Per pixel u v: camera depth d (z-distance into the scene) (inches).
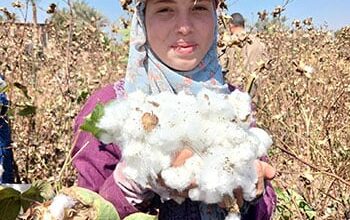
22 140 152.1
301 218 102.1
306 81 165.9
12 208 47.4
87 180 60.3
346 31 242.7
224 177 48.4
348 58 221.5
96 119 49.5
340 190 113.0
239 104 52.1
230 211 49.9
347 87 159.6
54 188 53.8
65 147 150.1
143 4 63.6
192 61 63.6
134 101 50.1
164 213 59.7
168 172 48.8
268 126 139.1
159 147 48.4
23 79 171.8
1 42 172.4
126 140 49.6
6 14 169.3
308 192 114.7
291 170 118.5
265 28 220.2
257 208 62.9
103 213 44.6
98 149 60.9
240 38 113.7
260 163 54.1
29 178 149.2
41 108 157.2
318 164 124.6
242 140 49.4
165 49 63.2
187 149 49.1
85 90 154.6
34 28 193.2
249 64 155.0
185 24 62.5
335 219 110.1
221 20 112.8
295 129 143.3
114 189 55.8
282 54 203.3
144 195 55.7
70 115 151.5
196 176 49.0
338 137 145.2
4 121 119.5
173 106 49.0
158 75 63.4
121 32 109.8
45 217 43.7
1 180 108.8
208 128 49.3
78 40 208.8
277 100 160.2
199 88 63.5
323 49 231.8
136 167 50.4
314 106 154.6
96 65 204.2
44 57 194.5
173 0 62.2
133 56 63.7
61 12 162.9
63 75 175.2
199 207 60.0
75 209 44.2
